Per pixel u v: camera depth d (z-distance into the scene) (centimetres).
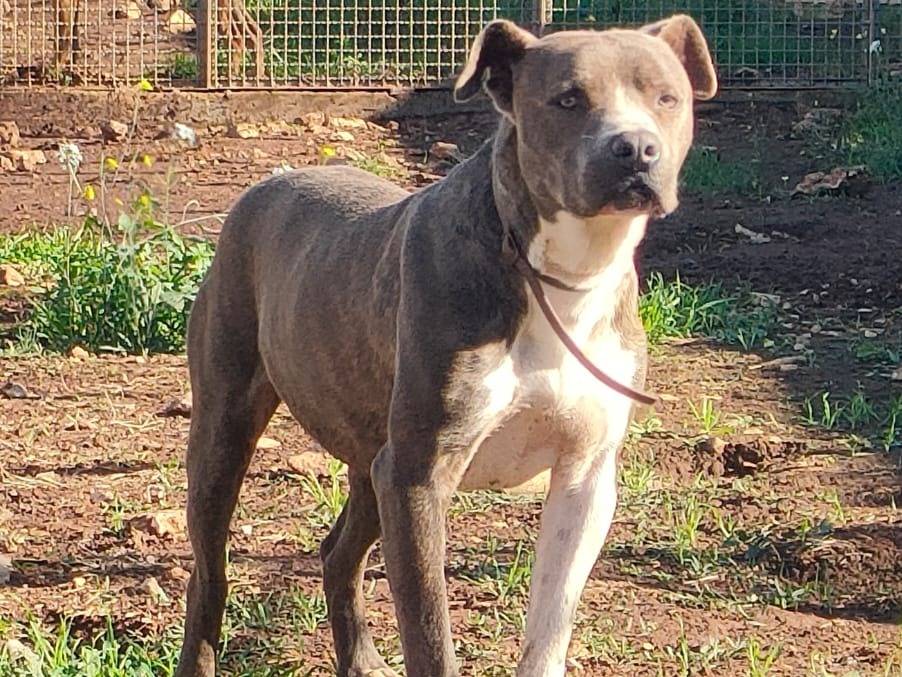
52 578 311
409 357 246
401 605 244
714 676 277
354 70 775
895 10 808
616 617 296
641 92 251
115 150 682
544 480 308
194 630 278
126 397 412
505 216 247
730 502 345
